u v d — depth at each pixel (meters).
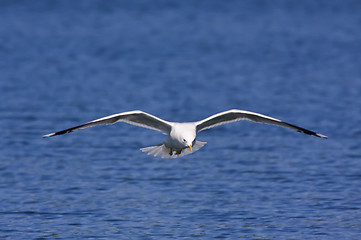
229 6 54.25
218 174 15.43
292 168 15.82
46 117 20.84
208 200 13.41
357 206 12.90
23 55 33.22
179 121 20.70
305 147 17.86
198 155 17.25
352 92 25.11
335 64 31.55
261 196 13.64
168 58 33.19
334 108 22.42
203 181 14.86
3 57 32.50
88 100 23.58
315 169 15.67
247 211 12.68
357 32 42.50
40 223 12.04
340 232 11.53
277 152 17.41
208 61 32.34
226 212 12.63
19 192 13.89
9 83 26.30
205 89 25.80
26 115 21.06
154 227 11.79
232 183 14.66
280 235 11.39
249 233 11.48
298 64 31.58
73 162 16.31
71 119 20.62
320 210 12.70
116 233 11.49
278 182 14.68
